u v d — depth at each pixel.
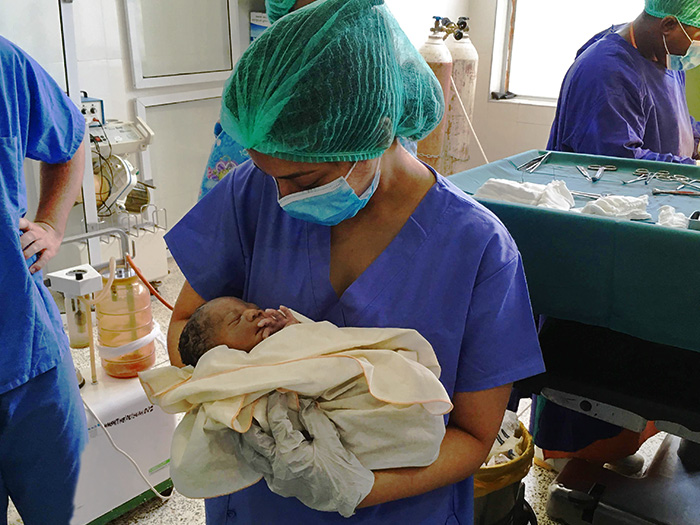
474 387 0.96
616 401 1.40
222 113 0.86
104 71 3.37
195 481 0.88
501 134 4.80
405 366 0.85
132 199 3.30
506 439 1.67
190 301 1.15
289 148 0.82
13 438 1.35
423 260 0.97
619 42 2.37
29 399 1.35
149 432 1.89
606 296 1.34
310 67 0.77
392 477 0.88
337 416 0.86
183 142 3.88
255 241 1.08
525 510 1.79
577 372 1.46
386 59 0.82
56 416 1.39
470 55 3.37
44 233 1.45
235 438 0.88
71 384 1.44
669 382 1.42
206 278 1.12
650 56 2.38
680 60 2.33
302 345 0.91
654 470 1.96
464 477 0.95
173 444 0.90
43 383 1.36
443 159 3.35
